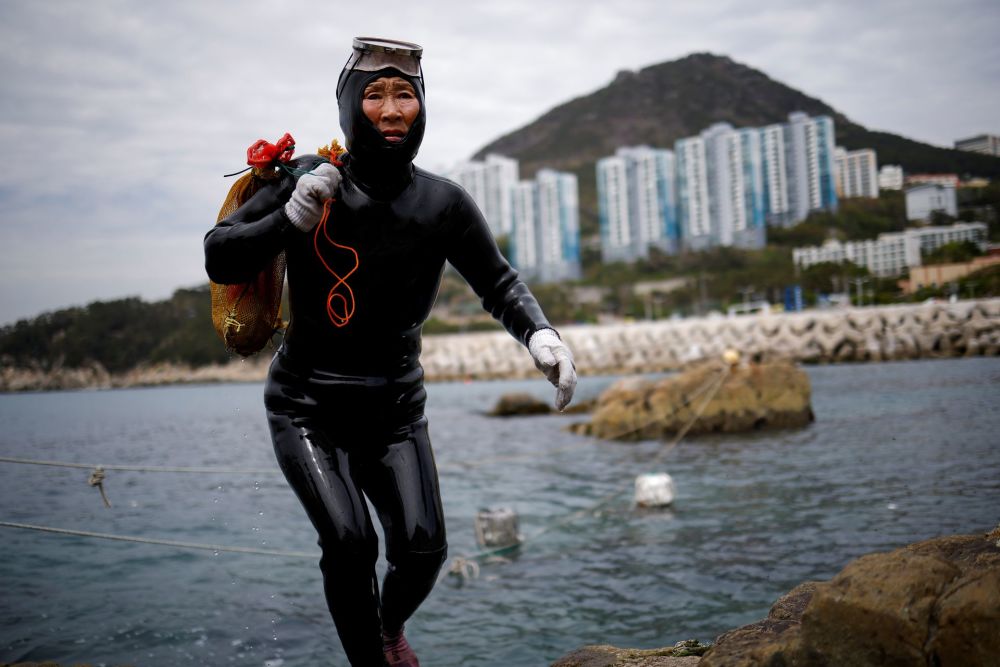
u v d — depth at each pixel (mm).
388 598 3102
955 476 10961
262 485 14188
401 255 2906
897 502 9469
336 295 2885
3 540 9281
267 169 2832
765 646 2537
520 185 163500
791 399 19562
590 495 12047
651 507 10453
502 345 93375
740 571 6926
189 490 13609
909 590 2236
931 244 116438
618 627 5637
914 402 23906
